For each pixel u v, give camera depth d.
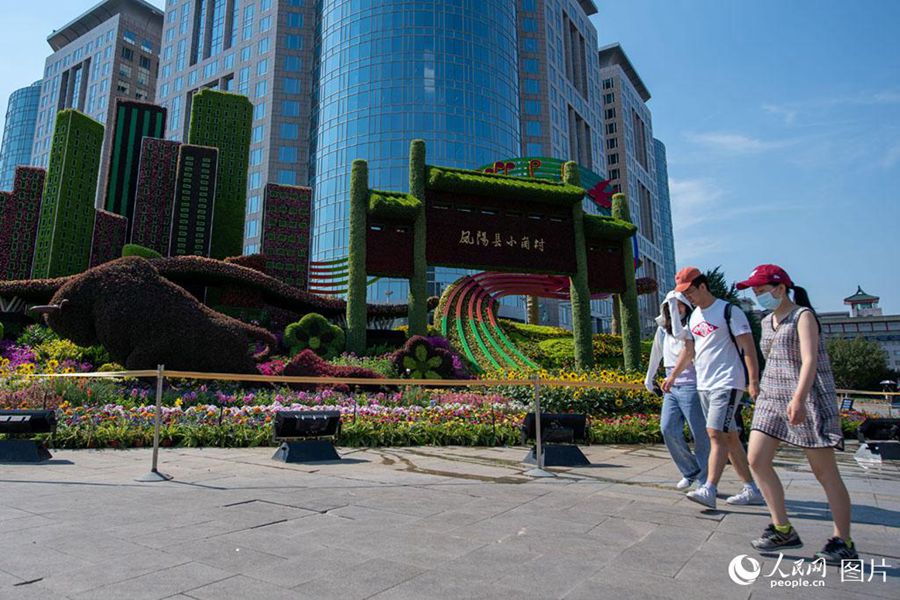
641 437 10.33
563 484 5.47
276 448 8.01
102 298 12.15
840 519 3.00
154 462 5.47
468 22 62.44
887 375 54.03
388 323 29.20
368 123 59.06
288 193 27.64
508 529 3.62
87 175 25.28
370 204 18.23
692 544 3.31
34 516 3.74
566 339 28.98
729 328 4.30
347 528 3.57
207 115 29.19
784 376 3.25
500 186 19.42
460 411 10.23
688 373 4.97
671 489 5.24
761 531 3.64
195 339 12.33
